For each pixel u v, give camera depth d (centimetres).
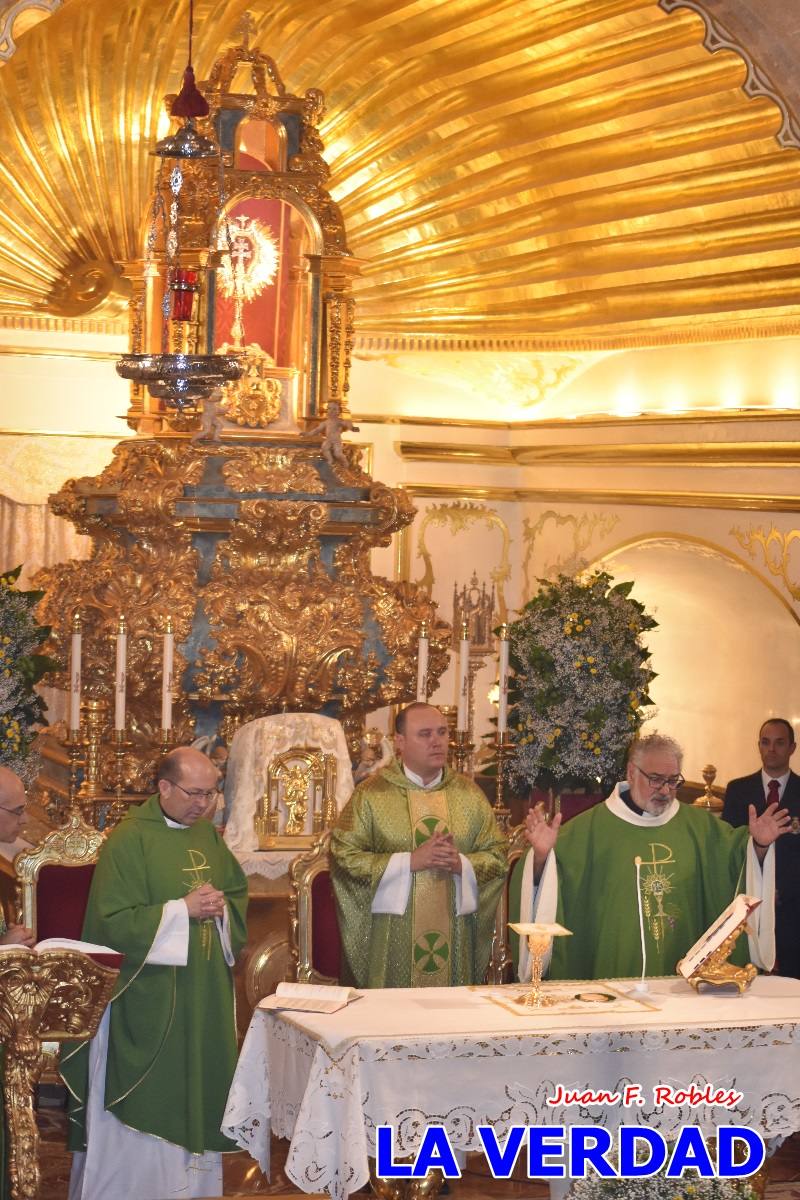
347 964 670
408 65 1090
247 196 950
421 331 1218
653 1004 583
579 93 1046
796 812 845
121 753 794
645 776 663
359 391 1231
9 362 1152
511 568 1264
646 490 1108
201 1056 644
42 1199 675
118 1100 638
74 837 699
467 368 1233
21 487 1158
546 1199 686
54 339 1159
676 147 1032
